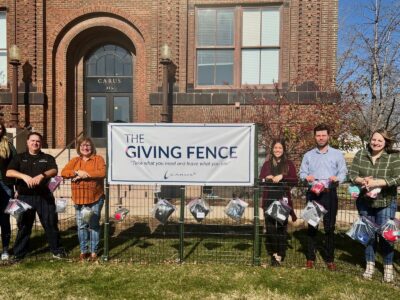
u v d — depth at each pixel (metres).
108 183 5.44
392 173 4.74
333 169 5.20
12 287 4.49
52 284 4.59
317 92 11.29
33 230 7.04
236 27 12.31
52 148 12.91
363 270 5.18
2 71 12.92
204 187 6.52
